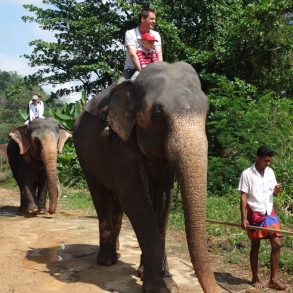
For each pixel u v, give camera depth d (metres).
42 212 9.74
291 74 12.55
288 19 13.45
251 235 4.99
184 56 13.54
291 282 5.15
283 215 7.96
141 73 4.26
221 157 10.34
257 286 4.97
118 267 5.47
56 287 4.82
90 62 15.96
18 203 11.53
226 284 5.06
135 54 4.90
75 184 13.35
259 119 10.07
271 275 4.95
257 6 12.22
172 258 5.98
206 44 13.67
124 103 4.36
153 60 5.02
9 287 4.83
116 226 5.99
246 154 9.98
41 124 9.40
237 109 10.27
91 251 6.26
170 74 4.10
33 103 11.45
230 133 9.97
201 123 3.76
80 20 15.22
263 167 5.05
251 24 12.15
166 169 4.61
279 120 10.75
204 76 12.48
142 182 4.48
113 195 5.64
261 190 5.03
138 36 4.99
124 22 15.70
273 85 12.96
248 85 11.94
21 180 9.77
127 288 4.75
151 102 3.96
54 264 5.64
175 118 3.75
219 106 10.73
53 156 8.84
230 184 9.80
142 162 4.48
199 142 3.63
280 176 9.02
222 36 13.42
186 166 3.57
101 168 5.15
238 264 5.78
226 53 12.73
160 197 4.76
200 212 3.47
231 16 13.10
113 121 4.41
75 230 7.67
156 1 14.26
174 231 7.60
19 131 9.58
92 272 5.29
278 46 12.66
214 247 6.48
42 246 6.57
